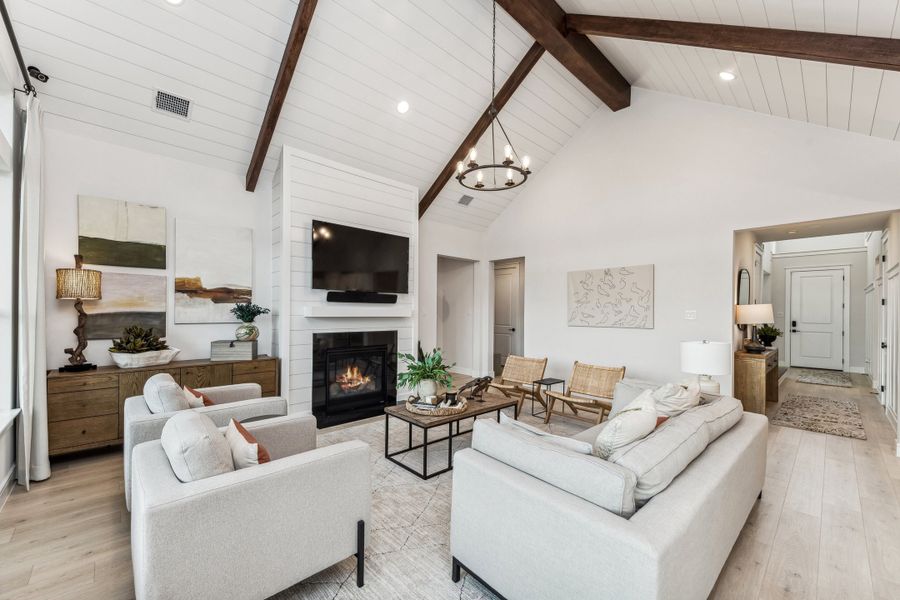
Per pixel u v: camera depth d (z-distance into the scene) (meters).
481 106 4.64
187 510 1.31
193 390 2.73
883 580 1.83
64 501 2.48
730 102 4.19
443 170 5.20
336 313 4.21
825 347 8.14
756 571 1.90
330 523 1.67
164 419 2.23
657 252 4.77
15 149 2.66
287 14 3.22
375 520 2.31
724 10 2.75
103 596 1.70
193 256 3.89
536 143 5.45
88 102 3.19
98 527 2.21
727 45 2.93
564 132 5.47
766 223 4.06
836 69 2.75
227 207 4.11
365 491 1.79
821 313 8.19
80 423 2.96
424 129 4.61
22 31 2.72
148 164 3.66
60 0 2.67
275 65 3.48
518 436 1.71
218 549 1.38
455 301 7.36
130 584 1.77
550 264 5.82
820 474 3.01
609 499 1.34
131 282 3.55
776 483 2.85
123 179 3.54
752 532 2.23
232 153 4.00
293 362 4.03
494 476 1.59
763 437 2.38
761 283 6.79
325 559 1.66
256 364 3.79
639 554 1.15
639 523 1.25
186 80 3.33
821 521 2.34
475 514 1.68
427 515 2.37
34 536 2.12
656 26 3.27
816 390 6.11
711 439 2.01
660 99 4.76
